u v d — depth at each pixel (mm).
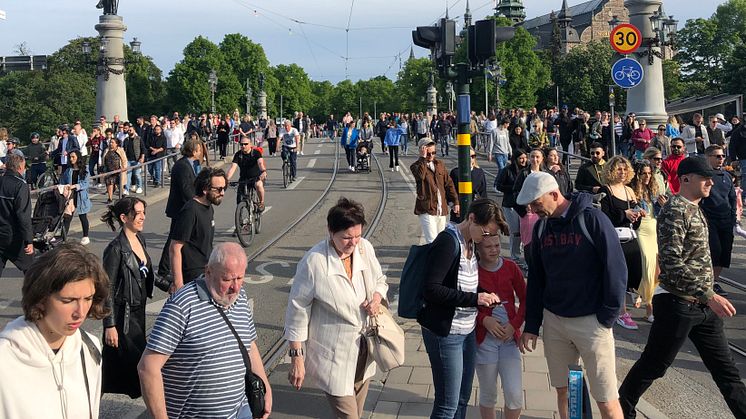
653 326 5555
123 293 5535
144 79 78750
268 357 7598
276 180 26188
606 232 4812
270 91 96125
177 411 3840
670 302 5430
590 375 4953
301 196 21781
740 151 16297
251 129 33469
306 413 6145
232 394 3873
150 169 23812
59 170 20578
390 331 5035
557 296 4945
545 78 84500
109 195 19672
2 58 49406
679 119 27562
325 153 39250
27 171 22156
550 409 5996
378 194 22047
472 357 5160
